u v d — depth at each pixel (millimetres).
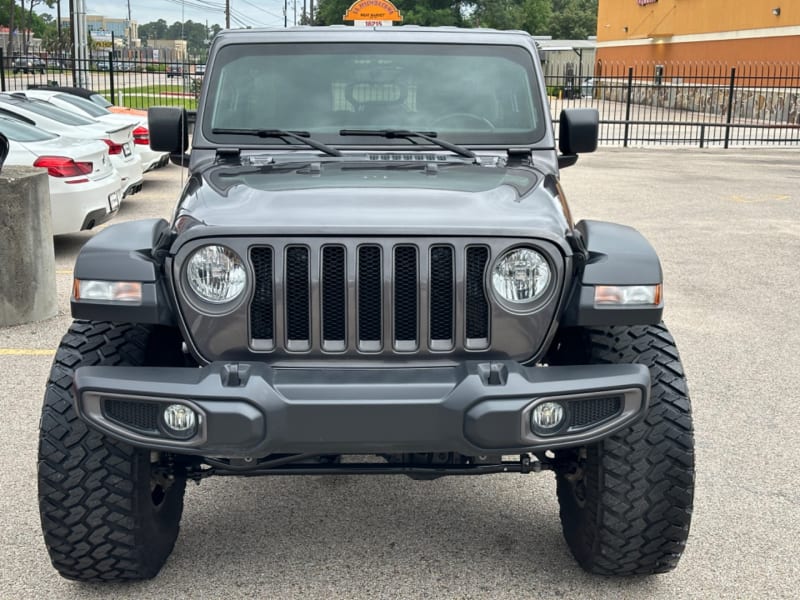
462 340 3176
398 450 3061
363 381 3061
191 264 3164
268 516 4262
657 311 3252
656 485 3326
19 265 7227
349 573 3742
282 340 3150
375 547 3965
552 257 3191
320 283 3111
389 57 4496
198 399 2992
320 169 3945
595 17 104625
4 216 7125
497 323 3184
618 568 3539
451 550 3941
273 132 4301
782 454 4973
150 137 4410
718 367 6480
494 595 3574
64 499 3293
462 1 71812
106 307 3213
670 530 3381
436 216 3221
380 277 3129
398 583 3668
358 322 3148
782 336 7266
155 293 3203
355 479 4680
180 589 3605
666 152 24031
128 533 3381
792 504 4383
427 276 3129
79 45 26562
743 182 17453
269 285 3154
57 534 3338
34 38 122062
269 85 4449
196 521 4207
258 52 4512
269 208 3307
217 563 3814
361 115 4414
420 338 3156
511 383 3027
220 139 4348
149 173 17938
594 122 4461
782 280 9234
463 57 4543
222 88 4453
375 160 4152
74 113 13203
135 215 12609
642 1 46594
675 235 11680
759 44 35531
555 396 3035
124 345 3404
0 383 5930
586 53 59875
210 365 3088
